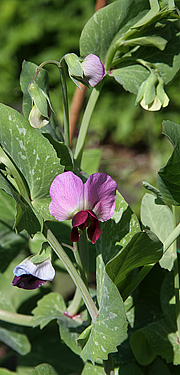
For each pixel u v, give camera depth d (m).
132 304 0.56
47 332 0.62
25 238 0.62
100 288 0.49
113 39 0.52
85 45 0.51
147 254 0.46
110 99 2.14
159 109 0.49
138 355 0.53
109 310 0.45
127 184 1.74
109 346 0.46
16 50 2.29
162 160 1.75
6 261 0.62
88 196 0.44
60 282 0.71
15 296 0.62
